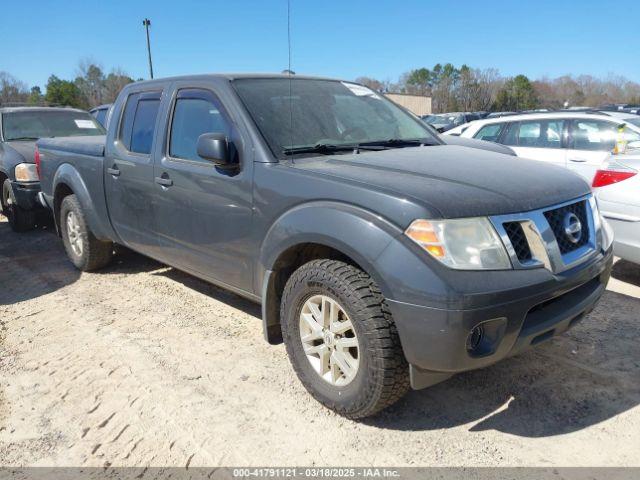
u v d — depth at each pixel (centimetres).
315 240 284
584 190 313
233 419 299
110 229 492
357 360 279
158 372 350
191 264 396
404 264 249
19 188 712
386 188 269
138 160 426
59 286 524
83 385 337
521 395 316
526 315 259
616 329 397
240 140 339
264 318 332
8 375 352
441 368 252
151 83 436
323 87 410
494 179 288
